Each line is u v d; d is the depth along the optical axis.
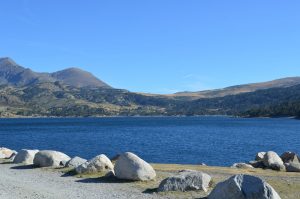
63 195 23.34
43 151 36.66
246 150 76.81
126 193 24.00
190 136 118.12
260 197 20.22
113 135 125.31
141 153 71.38
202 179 24.44
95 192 24.28
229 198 20.67
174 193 23.75
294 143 93.56
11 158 43.84
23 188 25.69
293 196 22.80
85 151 75.75
